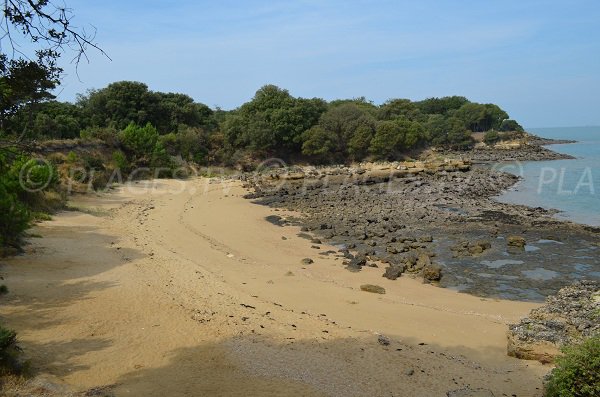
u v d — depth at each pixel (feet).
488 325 48.96
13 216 63.05
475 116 441.27
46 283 53.47
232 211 122.11
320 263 74.49
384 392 33.81
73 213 100.73
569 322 42.16
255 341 42.16
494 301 57.47
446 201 131.95
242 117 273.13
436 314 52.24
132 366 35.73
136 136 183.73
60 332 40.70
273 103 279.69
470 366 38.86
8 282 52.19
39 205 95.66
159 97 266.77
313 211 121.90
